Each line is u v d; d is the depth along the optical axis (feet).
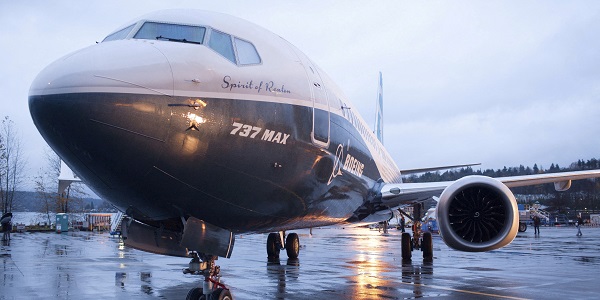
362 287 32.73
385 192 39.63
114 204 20.20
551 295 29.22
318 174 24.86
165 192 18.43
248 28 23.39
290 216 24.44
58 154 17.84
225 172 19.25
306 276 39.11
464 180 30.19
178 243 22.27
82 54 17.72
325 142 25.44
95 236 122.72
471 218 30.25
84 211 201.36
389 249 73.67
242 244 92.48
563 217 244.01
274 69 22.53
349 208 33.45
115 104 16.38
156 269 45.01
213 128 18.45
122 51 18.02
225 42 21.52
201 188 18.98
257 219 22.45
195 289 23.24
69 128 16.33
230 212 20.81
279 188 21.93
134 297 29.27
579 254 62.08
